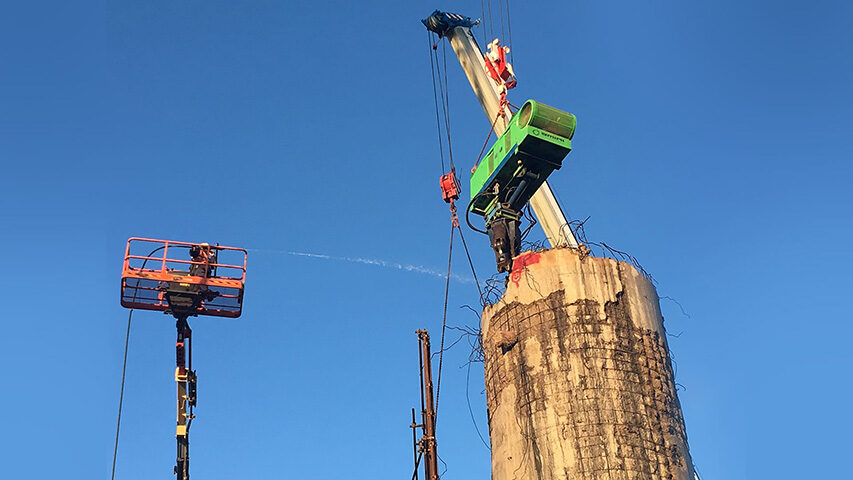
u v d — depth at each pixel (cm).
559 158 3278
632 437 2572
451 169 4028
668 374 2759
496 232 3284
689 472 2608
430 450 3391
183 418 3353
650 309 2862
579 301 2791
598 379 2655
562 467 2544
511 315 2858
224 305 3491
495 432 2761
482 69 4950
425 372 3553
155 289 3422
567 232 3766
